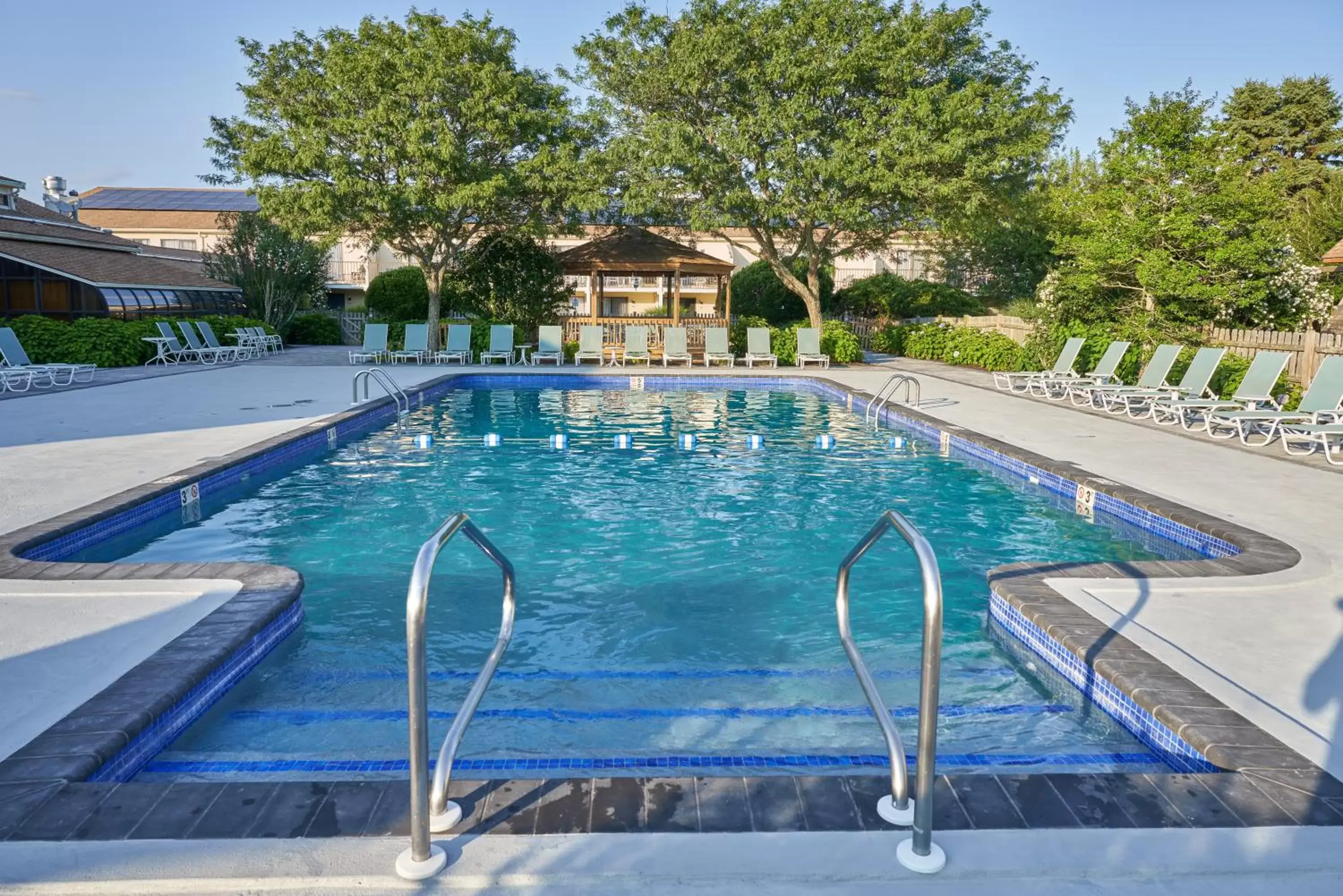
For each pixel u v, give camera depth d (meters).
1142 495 7.08
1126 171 16.17
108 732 2.98
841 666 4.41
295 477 8.84
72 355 17.39
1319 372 9.61
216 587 4.59
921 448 10.83
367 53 18.72
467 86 19.56
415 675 2.17
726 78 19.16
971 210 17.81
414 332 20.73
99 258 22.70
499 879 2.20
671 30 19.98
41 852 2.27
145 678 3.46
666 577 5.82
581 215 23.36
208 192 43.31
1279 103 35.94
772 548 6.52
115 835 2.35
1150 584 4.79
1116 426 11.10
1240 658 3.76
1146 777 2.71
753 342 20.88
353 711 3.80
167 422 10.62
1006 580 4.86
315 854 2.29
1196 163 15.68
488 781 2.68
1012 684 4.18
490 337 20.80
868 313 29.98
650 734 3.63
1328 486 7.52
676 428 12.35
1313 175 33.22
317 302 27.92
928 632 2.20
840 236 26.25
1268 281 16.22
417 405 14.20
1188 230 15.27
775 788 2.64
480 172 19.30
